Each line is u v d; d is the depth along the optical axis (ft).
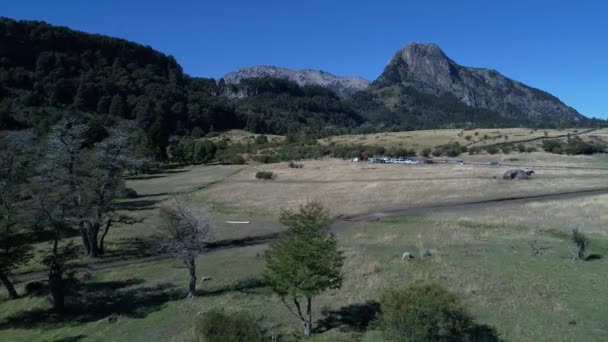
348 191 222.48
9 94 627.87
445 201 183.62
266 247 128.36
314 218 68.59
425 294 56.44
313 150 476.54
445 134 572.10
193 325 70.54
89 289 101.35
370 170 313.12
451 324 53.98
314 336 66.64
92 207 125.59
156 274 109.81
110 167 134.00
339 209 180.86
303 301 81.30
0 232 96.27
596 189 193.98
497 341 59.36
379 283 86.48
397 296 57.11
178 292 94.89
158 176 360.48
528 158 362.33
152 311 84.43
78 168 134.82
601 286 77.82
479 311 69.56
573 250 101.55
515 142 450.71
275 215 178.81
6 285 99.19
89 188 127.85
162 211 97.09
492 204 171.01
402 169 309.63
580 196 177.17
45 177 130.41
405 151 437.58
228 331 60.03
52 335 78.84
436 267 93.86
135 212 197.98
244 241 139.64
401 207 177.99
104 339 73.82
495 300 74.08
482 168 293.02
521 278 83.97
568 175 244.42
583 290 76.48
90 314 87.45
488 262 95.71
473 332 60.49
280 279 65.87
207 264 114.32
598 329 61.82
